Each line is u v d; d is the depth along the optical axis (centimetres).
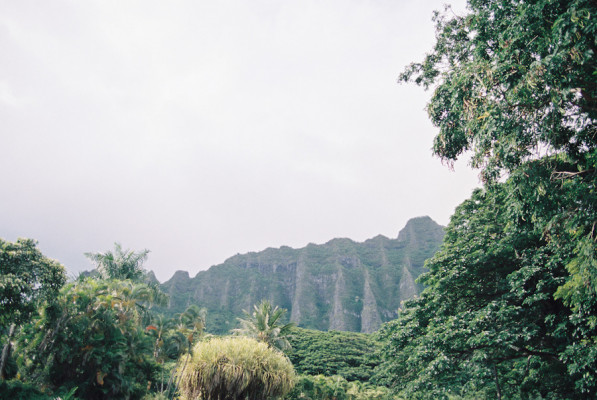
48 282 1467
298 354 6125
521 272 1273
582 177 814
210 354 1170
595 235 786
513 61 784
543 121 762
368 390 3459
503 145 803
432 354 1390
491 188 973
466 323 1344
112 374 1898
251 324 3300
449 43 1180
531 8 743
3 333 1630
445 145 1055
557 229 852
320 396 3097
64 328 1850
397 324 1845
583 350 977
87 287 2098
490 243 1518
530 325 1245
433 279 1742
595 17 636
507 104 785
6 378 1645
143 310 2789
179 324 3481
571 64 694
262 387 1177
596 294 855
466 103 881
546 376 1305
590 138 847
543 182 782
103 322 2002
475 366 1272
